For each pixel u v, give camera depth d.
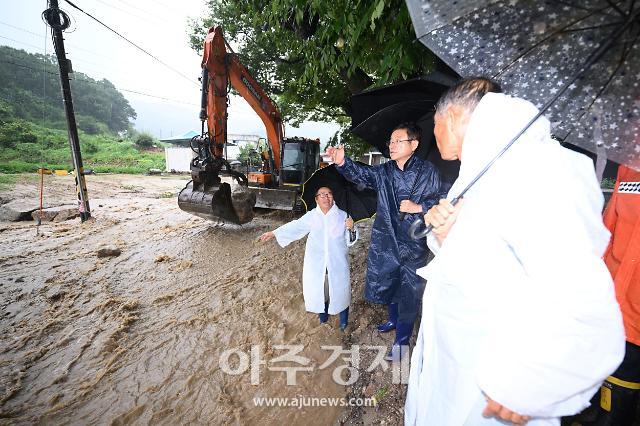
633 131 0.97
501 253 0.90
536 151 0.86
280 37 5.08
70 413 2.36
